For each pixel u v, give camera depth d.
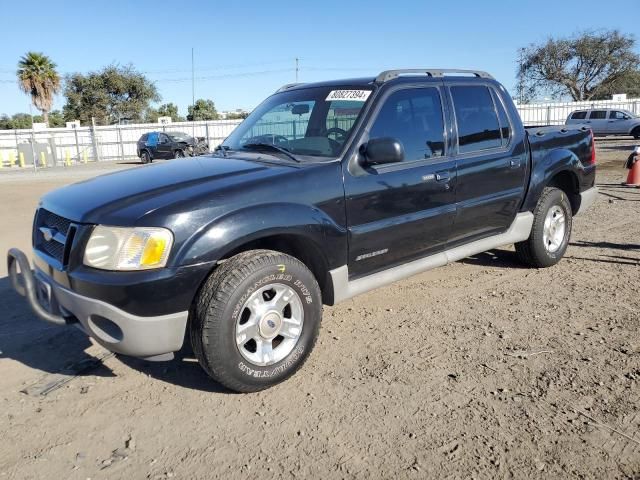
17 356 4.04
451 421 3.05
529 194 5.28
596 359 3.71
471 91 4.81
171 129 36.97
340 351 3.98
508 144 5.03
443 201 4.41
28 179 20.12
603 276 5.44
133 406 3.32
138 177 3.73
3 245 7.77
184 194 3.24
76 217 3.21
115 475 2.70
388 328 4.36
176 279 3.05
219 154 4.34
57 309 3.43
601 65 44.81
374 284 4.08
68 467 2.77
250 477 2.66
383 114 4.05
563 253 5.83
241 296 3.17
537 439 2.87
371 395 3.36
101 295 3.02
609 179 12.80
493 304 4.80
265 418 3.15
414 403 3.25
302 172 3.59
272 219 3.33
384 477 2.63
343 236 3.74
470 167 4.61
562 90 47.12
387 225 4.01
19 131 36.16
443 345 4.02
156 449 2.90
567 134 5.82
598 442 2.83
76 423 3.15
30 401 3.40
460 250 4.76
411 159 4.20
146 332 3.06
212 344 3.13
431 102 4.43
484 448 2.81
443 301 4.91
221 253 3.16
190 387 3.53
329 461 2.76
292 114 4.42
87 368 3.81
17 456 2.86
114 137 37.03
